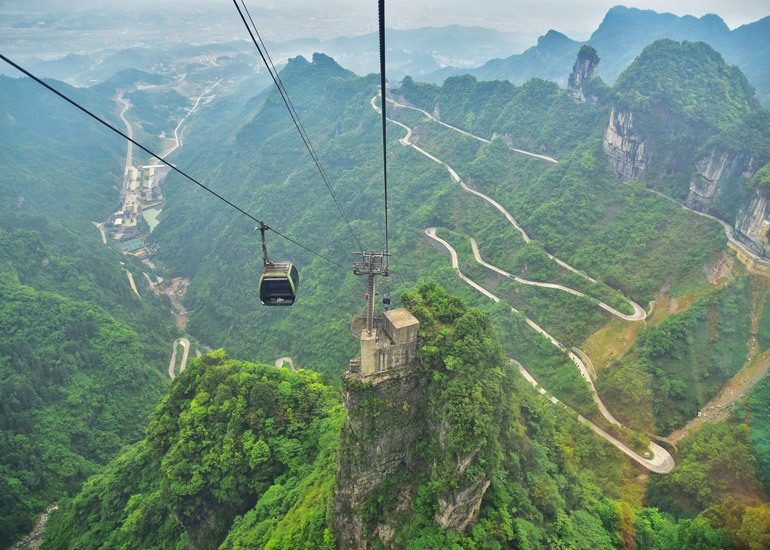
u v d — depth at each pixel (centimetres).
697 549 5822
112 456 12562
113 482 9050
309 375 8988
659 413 9712
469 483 4856
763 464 7400
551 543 5478
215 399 7938
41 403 12462
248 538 6294
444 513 4944
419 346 5597
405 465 5681
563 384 10988
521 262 14075
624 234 13475
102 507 8906
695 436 8712
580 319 12200
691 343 10225
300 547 5584
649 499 8094
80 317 14750
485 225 16138
